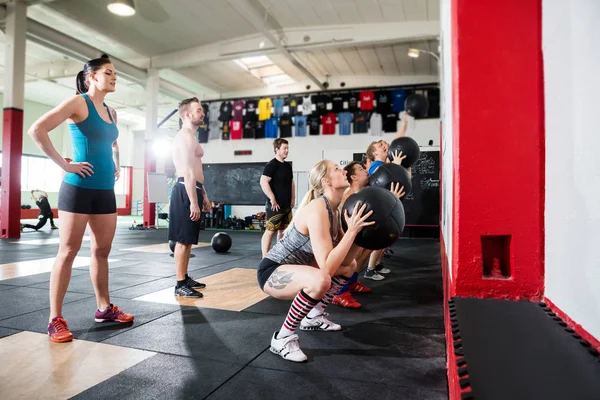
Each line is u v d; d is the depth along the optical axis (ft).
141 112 51.88
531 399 1.82
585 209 2.51
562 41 3.01
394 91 35.73
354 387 5.60
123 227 39.24
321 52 32.17
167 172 36.91
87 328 8.05
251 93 41.45
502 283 3.76
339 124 37.09
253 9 23.49
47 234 29.86
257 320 8.75
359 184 10.75
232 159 40.22
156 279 13.29
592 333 2.42
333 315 9.32
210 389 5.51
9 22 24.73
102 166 7.76
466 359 2.27
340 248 6.24
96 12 26.48
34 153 49.83
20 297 10.46
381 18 26.84
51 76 36.42
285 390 5.50
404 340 7.60
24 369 6.10
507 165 3.76
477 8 3.82
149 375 5.94
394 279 13.92
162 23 28.14
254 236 31.37
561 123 3.05
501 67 3.77
